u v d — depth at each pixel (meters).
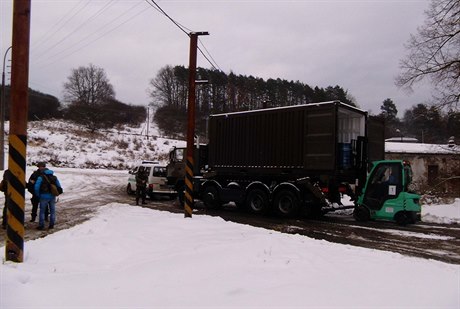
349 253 7.48
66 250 7.47
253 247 7.48
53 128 57.62
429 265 6.79
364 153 14.73
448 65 17.91
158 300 4.78
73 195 21.55
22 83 6.50
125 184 29.89
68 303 4.65
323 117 13.85
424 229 12.13
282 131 14.92
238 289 5.08
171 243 8.20
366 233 11.26
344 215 15.76
